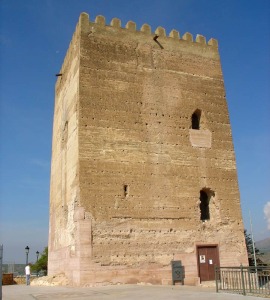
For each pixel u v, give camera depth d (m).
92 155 26.86
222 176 30.67
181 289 22.48
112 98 28.72
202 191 30.47
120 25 30.88
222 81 33.44
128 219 26.59
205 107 31.98
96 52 29.30
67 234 28.38
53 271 33.69
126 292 20.66
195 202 29.06
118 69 29.64
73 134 28.67
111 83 29.05
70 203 27.92
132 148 28.22
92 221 25.58
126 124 28.55
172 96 30.92
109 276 25.08
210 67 33.34
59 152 35.06
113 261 25.39
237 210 30.39
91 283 24.55
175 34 32.81
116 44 30.20
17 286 30.17
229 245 29.22
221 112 32.47
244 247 29.67
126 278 25.48
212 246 28.70
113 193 26.67
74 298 18.67
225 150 31.50
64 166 31.70
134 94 29.58
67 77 33.19
